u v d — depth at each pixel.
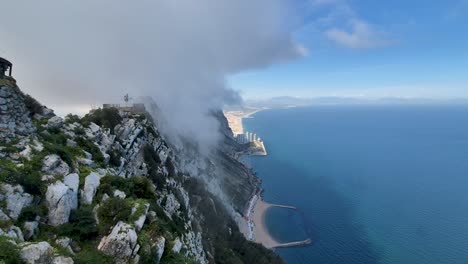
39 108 57.12
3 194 33.12
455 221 183.75
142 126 95.44
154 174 81.69
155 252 38.12
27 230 32.56
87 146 55.78
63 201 36.78
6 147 39.06
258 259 117.38
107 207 39.47
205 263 72.06
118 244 35.41
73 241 35.25
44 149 42.44
